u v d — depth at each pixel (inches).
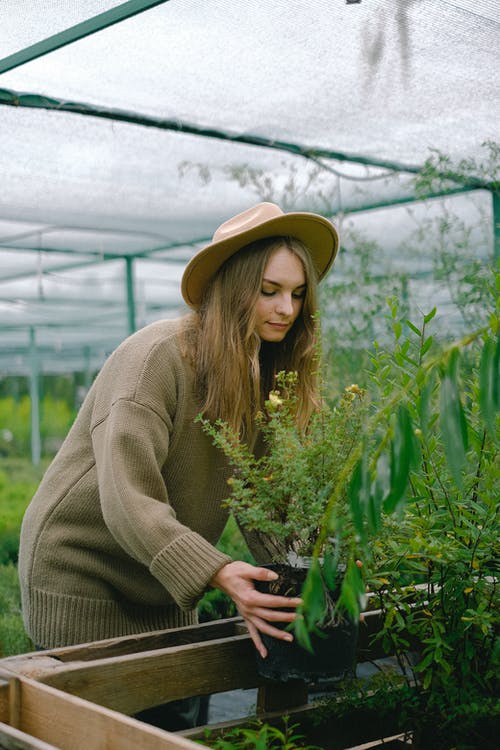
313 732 70.0
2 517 308.7
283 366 80.7
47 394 938.1
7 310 571.2
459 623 70.0
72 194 227.8
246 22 113.3
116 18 108.6
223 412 75.9
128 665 63.1
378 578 70.6
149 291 523.5
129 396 73.2
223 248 74.4
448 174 166.9
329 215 210.1
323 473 64.4
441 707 67.9
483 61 128.6
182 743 46.6
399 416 43.2
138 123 154.8
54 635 80.7
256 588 66.7
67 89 140.1
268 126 164.9
